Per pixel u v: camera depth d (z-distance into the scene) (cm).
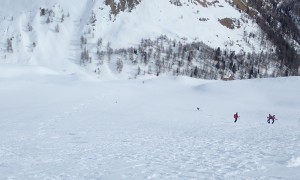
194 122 4831
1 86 9325
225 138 2933
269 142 2564
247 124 4631
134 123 4422
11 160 2031
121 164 1867
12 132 3394
